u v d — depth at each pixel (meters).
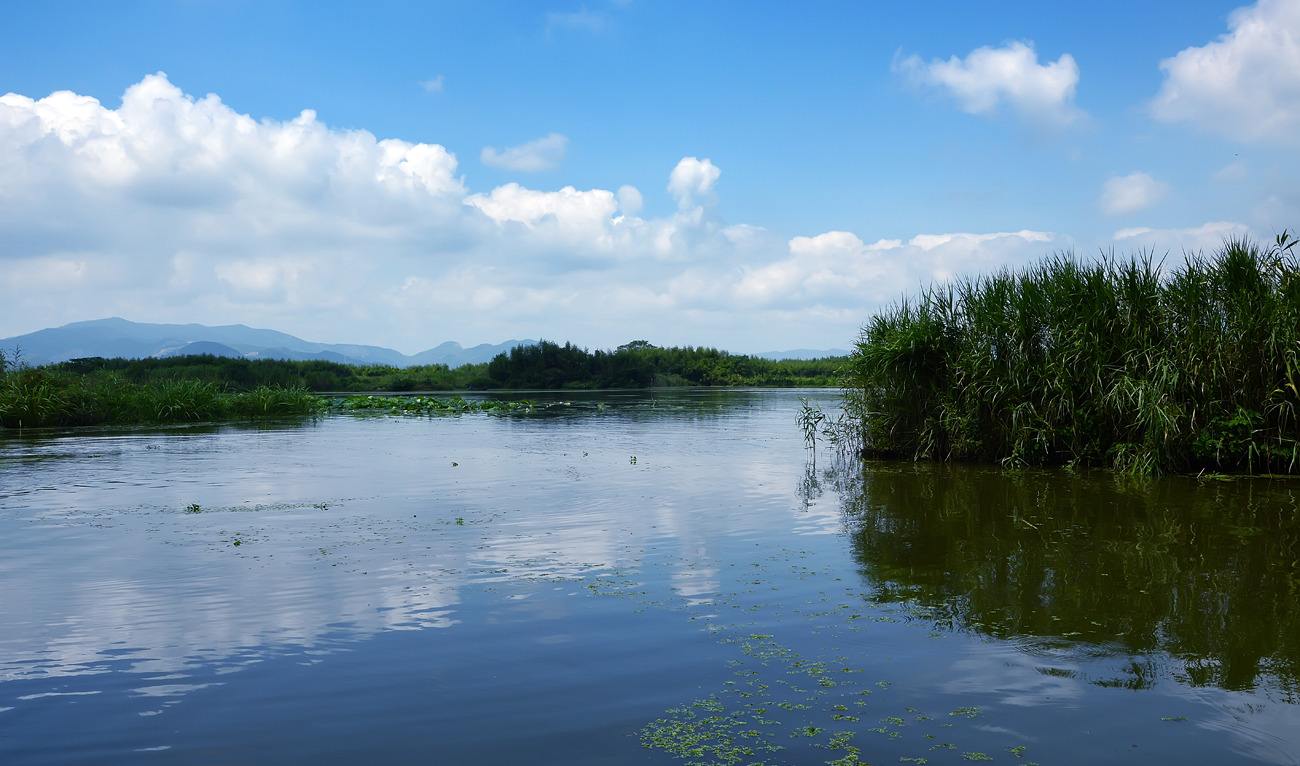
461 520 10.21
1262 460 13.48
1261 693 4.75
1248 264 13.80
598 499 11.78
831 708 4.61
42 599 6.84
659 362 74.44
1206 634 5.76
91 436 23.27
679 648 5.58
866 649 5.53
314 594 6.93
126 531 9.64
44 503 11.65
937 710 4.57
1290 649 5.45
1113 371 14.25
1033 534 9.12
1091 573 7.43
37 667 5.32
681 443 20.39
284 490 12.80
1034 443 14.60
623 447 19.47
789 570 7.65
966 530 9.39
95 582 7.36
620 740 4.25
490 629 6.00
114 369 53.69
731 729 4.36
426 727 4.41
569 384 69.19
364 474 14.71
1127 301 14.44
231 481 13.87
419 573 7.61
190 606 6.61
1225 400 13.62
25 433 24.47
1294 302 13.07
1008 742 4.18
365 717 4.54
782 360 84.44
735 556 8.23
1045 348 14.95
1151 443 13.34
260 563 8.03
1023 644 5.59
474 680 5.05
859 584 7.14
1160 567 7.62
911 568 7.68
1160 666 5.18
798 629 5.95
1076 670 5.13
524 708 4.64
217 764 4.01
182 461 16.91
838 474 14.28
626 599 6.73
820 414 18.03
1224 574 7.34
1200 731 4.28
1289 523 9.57
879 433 16.38
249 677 5.12
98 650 5.62
